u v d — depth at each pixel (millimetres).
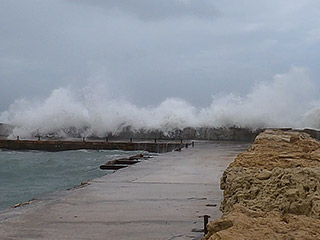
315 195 3756
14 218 5523
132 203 6594
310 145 11086
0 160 18391
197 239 4551
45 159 18875
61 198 7031
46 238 4586
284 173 4578
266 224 3307
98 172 14125
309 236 2959
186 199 6918
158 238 4605
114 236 4684
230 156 15062
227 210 4469
